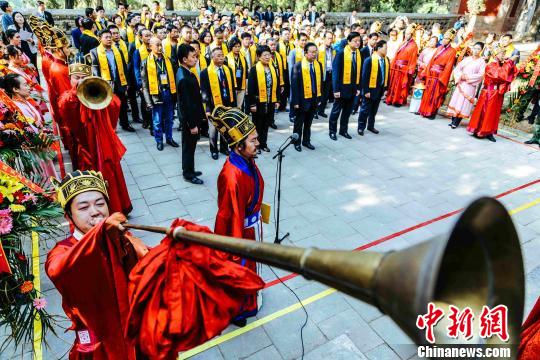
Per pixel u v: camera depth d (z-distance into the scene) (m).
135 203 5.10
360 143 7.51
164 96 6.43
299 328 3.30
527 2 19.33
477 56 7.94
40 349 2.99
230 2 22.31
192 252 1.20
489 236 0.57
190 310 1.19
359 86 7.84
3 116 3.13
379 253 0.55
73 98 4.04
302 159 6.66
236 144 2.72
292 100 6.62
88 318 1.71
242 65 7.58
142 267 1.26
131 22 10.34
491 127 7.81
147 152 6.64
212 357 3.00
